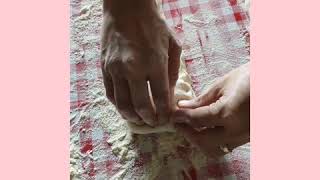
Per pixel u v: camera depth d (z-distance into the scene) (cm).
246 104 53
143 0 53
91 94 69
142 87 54
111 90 57
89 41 75
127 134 65
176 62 58
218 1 75
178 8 75
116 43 54
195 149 62
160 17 55
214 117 55
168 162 62
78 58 73
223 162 61
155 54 54
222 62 70
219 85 58
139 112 56
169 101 56
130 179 62
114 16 54
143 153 63
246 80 54
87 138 66
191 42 72
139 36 53
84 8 77
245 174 60
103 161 64
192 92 67
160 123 59
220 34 72
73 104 69
